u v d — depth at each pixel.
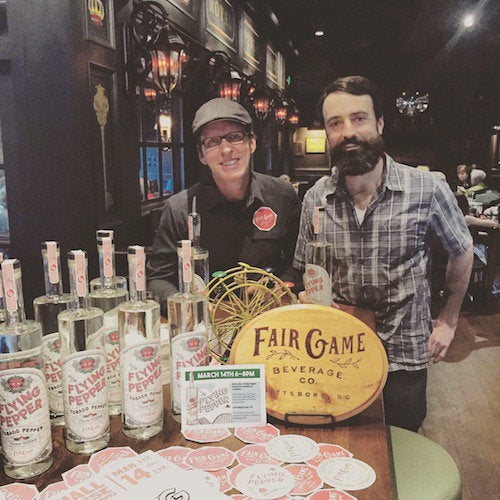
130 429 0.92
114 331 1.00
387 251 1.79
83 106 2.98
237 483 0.80
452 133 11.48
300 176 11.35
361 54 12.16
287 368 0.99
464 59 10.74
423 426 2.99
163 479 0.79
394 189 1.75
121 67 3.46
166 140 4.70
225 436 0.94
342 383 0.98
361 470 0.83
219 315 1.52
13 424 0.79
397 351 1.85
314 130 11.18
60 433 0.95
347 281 1.86
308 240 1.94
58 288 1.00
